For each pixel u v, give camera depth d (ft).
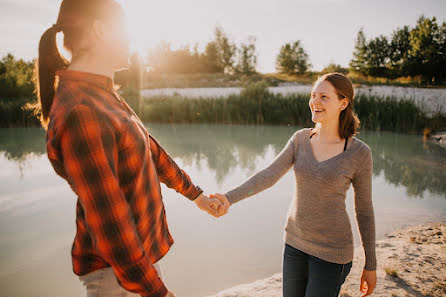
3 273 9.41
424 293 7.60
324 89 4.85
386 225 12.71
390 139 35.17
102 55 2.93
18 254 10.58
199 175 20.54
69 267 9.84
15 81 78.69
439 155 26.76
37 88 3.07
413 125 40.45
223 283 8.79
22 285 8.82
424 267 8.90
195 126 47.67
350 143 4.85
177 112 51.80
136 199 2.94
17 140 36.24
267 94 53.78
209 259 10.15
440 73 87.35
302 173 4.96
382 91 60.03
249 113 50.52
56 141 2.47
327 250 4.65
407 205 15.02
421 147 30.45
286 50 113.09
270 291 8.00
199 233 12.11
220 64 137.49
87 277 3.16
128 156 2.78
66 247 11.11
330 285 4.63
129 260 2.60
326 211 4.70
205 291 8.41
